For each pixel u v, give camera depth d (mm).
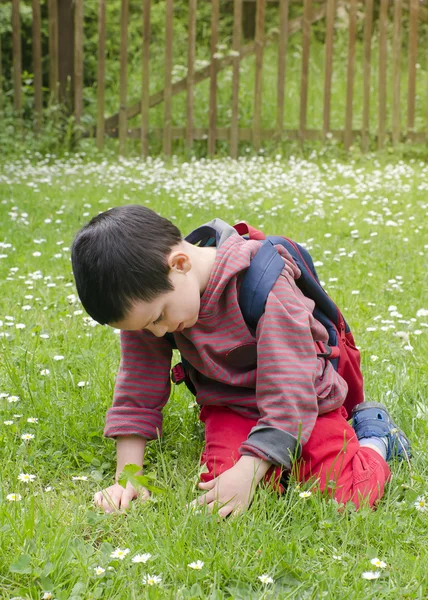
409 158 9094
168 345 2346
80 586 1733
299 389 2072
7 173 7707
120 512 2062
